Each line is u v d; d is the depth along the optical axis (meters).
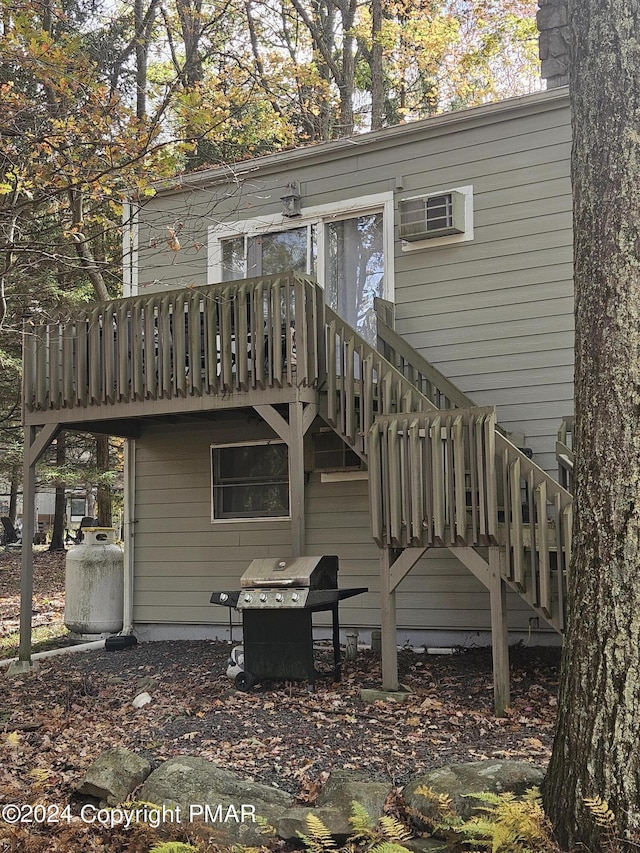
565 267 8.65
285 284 8.31
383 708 6.68
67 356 9.54
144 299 9.11
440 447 7.01
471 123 9.18
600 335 4.02
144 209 11.12
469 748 5.49
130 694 7.89
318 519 9.84
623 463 3.90
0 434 18.11
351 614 9.57
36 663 9.77
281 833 4.48
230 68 15.31
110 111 8.02
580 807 3.79
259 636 7.43
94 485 18.94
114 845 4.60
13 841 4.58
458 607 9.00
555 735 4.09
